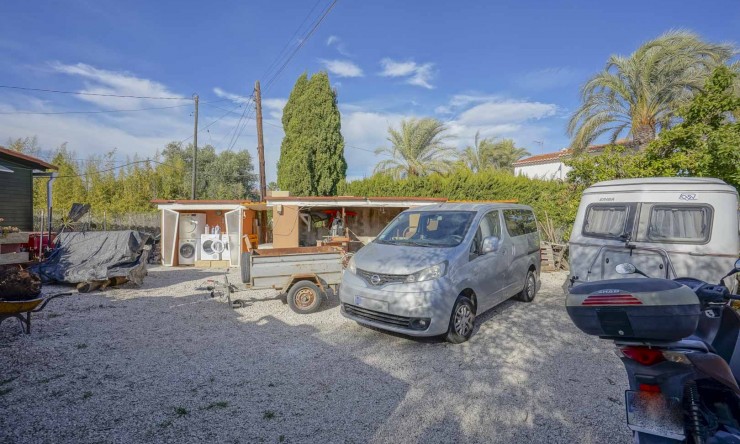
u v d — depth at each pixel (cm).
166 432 338
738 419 227
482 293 611
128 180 2353
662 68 1537
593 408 380
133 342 564
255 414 368
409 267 537
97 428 341
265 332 615
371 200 1444
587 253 688
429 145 2469
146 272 1045
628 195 660
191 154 3481
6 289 546
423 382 437
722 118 965
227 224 1425
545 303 795
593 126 1725
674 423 209
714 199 589
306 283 725
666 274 599
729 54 1491
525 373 461
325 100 2350
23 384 423
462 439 330
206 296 877
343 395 407
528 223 827
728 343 258
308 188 2294
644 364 218
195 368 473
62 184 2230
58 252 995
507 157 3203
